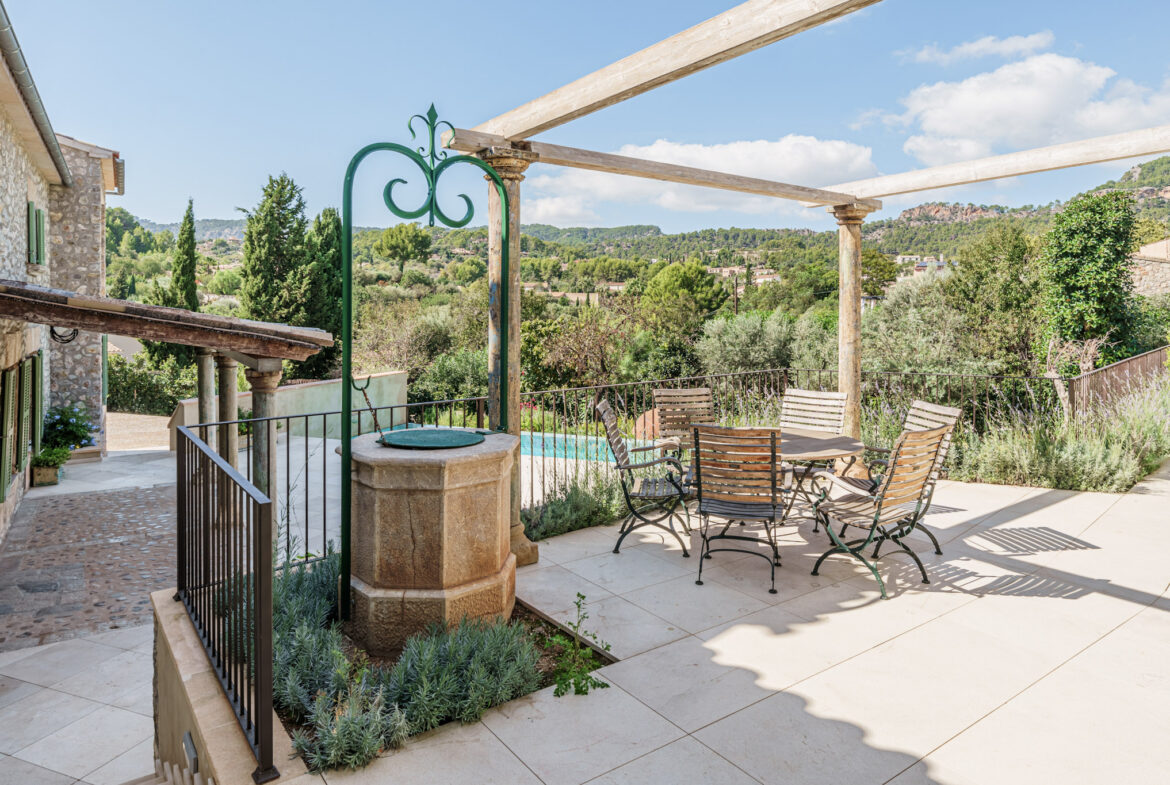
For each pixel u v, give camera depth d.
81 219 12.00
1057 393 7.50
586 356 17.62
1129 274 14.04
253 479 5.77
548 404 15.44
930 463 4.04
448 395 18.16
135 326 5.43
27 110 7.66
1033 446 6.27
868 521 3.90
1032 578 4.01
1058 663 3.01
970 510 5.41
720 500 4.22
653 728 2.53
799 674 2.92
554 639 3.16
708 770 2.28
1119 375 8.41
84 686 4.00
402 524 3.05
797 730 2.51
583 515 5.05
